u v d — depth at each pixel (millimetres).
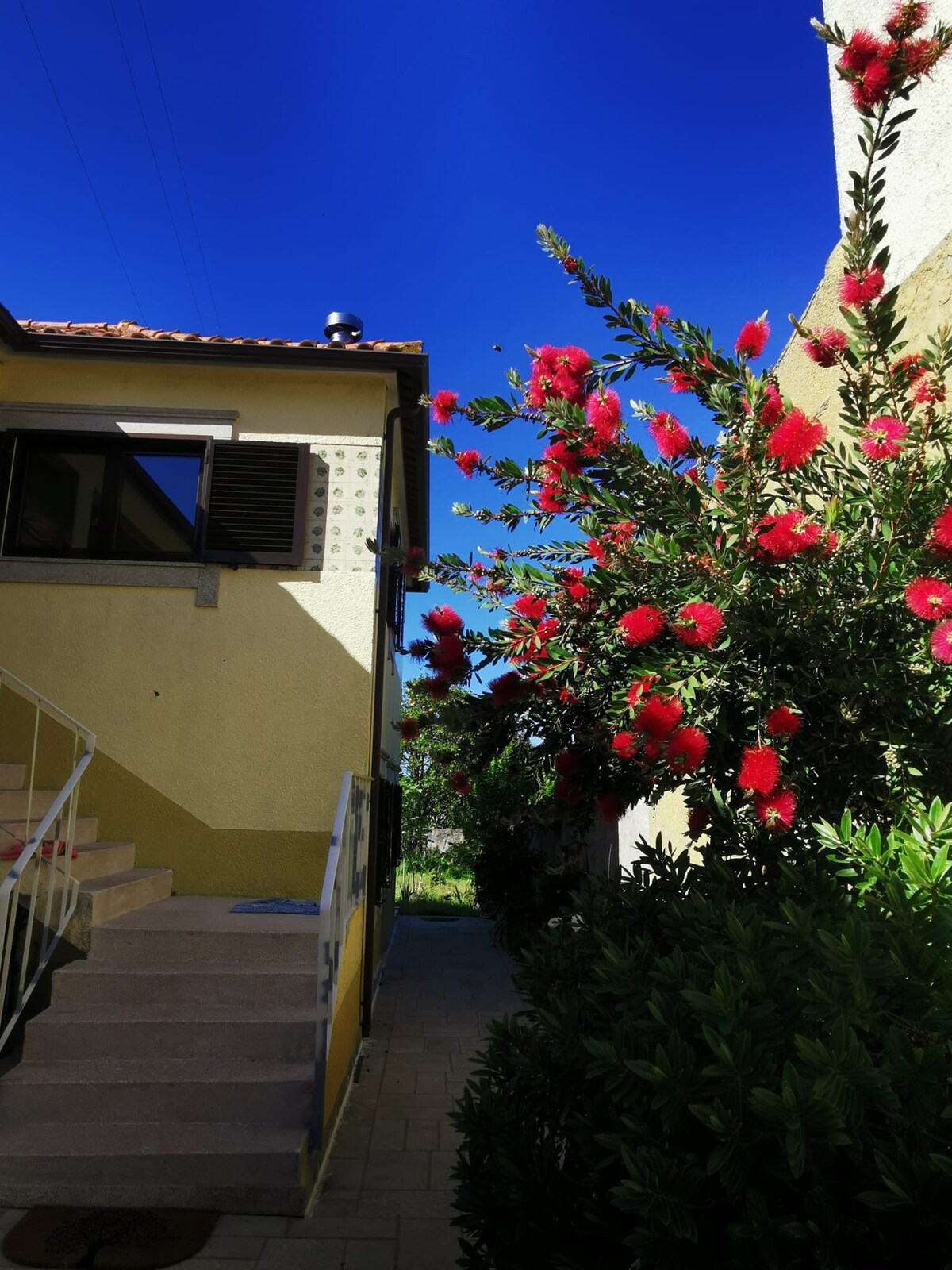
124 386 6227
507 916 9586
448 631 3002
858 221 2031
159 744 5773
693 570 2145
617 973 1944
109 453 6254
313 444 6270
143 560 6023
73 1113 3598
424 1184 3689
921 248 3625
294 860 5676
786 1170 1385
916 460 2148
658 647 2434
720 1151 1370
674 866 2600
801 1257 1395
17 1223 3154
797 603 2119
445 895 15672
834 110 4328
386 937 9547
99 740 5754
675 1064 1544
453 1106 4727
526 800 9867
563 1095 2016
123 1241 3061
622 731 2484
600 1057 1712
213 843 5684
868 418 2312
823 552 2094
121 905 4793
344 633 5980
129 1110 3617
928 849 1828
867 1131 1347
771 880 2311
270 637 5949
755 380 2158
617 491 2613
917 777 2201
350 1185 3674
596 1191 1768
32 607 5891
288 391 6332
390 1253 3092
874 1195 1242
